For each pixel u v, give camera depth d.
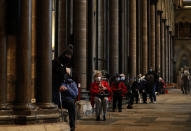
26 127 9.12
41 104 10.25
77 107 15.92
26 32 9.78
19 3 9.80
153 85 28.16
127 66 30.55
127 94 22.48
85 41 19.17
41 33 10.42
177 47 86.38
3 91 9.51
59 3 19.78
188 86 48.88
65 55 10.82
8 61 9.86
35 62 10.45
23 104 9.71
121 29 27.88
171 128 12.51
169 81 72.12
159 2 54.59
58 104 10.61
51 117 10.02
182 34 87.06
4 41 9.53
